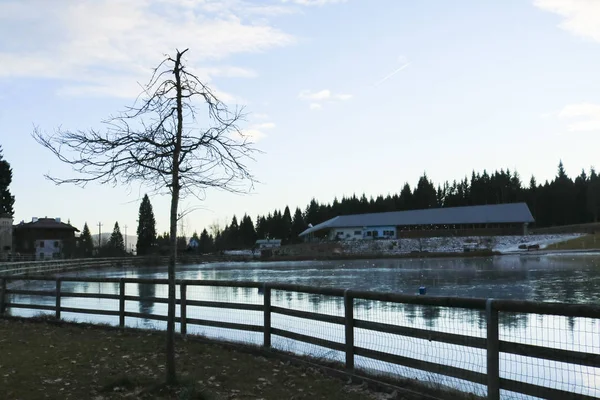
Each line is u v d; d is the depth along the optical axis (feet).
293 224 547.49
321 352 31.45
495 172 550.77
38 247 324.60
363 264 207.10
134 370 24.98
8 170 275.80
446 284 99.35
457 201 555.69
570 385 24.98
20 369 24.86
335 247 330.54
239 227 529.86
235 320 47.52
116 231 376.27
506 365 29.12
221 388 22.36
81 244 322.14
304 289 26.61
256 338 37.81
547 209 477.77
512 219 345.10
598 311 15.40
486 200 540.11
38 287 101.24
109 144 21.68
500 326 42.55
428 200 550.36
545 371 27.94
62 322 41.04
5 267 114.93
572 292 79.71
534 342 35.06
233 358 27.84
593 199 442.09
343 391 21.94
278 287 28.50
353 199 594.24
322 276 134.10
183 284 34.06
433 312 52.44
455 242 323.16
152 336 34.55
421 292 67.41
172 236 22.44
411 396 20.68
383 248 321.93
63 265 166.91
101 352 29.12
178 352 29.14
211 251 354.54
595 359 15.56
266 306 29.25
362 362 29.89
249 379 23.80
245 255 303.48
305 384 23.00
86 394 20.98
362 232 374.63
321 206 600.80
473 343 18.83
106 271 183.42
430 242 326.44
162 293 81.41
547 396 16.75
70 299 75.00
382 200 579.89
